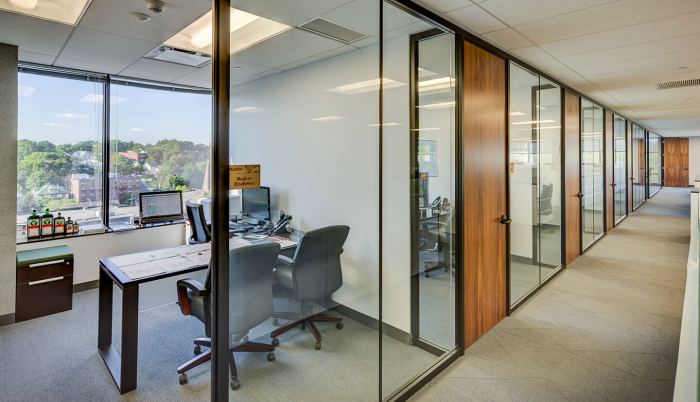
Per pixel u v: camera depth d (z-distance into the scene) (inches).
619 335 123.6
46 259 145.6
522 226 154.6
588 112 239.8
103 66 168.6
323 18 91.7
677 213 393.1
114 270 107.3
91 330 134.0
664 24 110.6
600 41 125.2
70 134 177.6
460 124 111.0
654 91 217.3
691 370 36.7
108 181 189.8
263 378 77.4
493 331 127.7
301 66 88.0
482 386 97.1
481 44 121.0
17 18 114.4
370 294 103.8
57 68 170.1
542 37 120.2
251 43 71.7
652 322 133.0
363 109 102.7
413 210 111.3
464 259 113.7
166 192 204.5
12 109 136.9
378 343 104.0
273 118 78.1
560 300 154.9
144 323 138.8
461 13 101.2
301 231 89.0
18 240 157.6
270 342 80.3
